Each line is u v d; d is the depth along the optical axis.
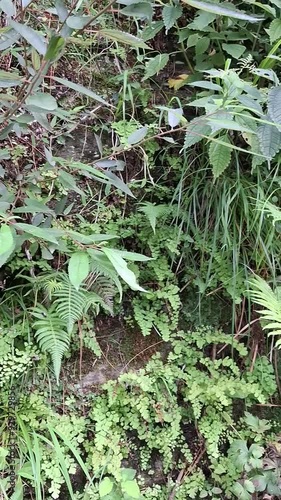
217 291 2.04
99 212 1.92
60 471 1.68
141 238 1.94
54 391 1.78
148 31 1.99
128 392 1.86
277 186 1.96
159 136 1.66
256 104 1.66
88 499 1.73
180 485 1.93
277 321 1.84
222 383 1.92
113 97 2.05
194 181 1.97
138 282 1.98
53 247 1.56
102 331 1.94
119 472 1.75
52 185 1.82
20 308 1.75
